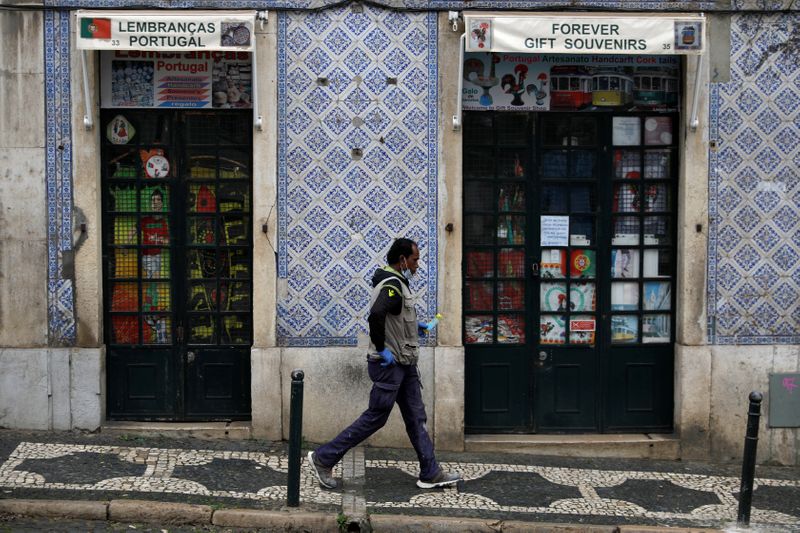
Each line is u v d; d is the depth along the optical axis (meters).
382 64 7.45
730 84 7.56
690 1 7.48
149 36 6.90
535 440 7.72
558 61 7.75
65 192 7.41
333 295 7.52
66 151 7.38
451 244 7.52
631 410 7.92
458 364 7.55
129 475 6.61
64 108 7.36
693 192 7.59
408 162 7.49
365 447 7.55
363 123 7.47
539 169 7.81
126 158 7.66
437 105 7.48
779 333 7.68
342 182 7.48
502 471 7.19
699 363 7.65
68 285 7.45
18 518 5.89
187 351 7.75
